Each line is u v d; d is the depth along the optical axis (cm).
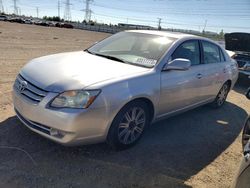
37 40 1856
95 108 310
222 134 473
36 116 316
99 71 351
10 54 1071
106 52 450
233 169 364
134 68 378
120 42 469
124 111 344
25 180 287
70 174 305
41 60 395
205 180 330
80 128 306
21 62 913
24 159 320
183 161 365
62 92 308
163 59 402
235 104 672
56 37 2389
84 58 407
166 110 420
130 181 308
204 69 490
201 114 559
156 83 377
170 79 402
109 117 325
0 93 529
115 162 339
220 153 402
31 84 331
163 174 329
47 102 308
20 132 376
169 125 478
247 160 211
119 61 405
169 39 445
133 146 383
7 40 1617
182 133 453
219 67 546
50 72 342
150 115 397
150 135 428
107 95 318
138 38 462
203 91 503
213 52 543
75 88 309
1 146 340
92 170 317
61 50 1402
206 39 523
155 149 385
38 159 323
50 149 346
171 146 402
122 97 330
